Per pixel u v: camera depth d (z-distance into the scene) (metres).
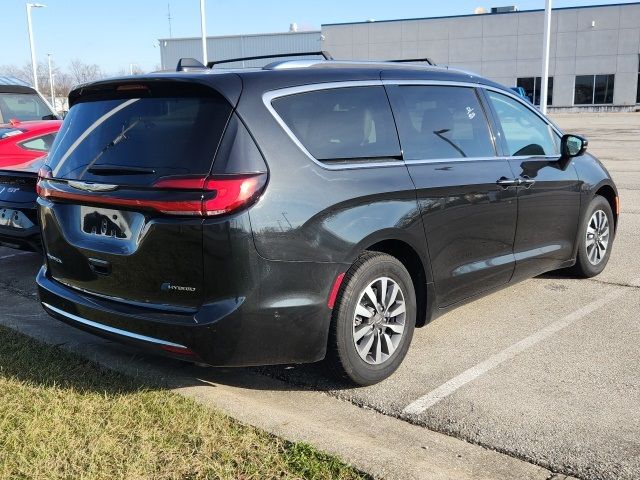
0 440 3.06
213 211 3.07
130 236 3.33
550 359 4.20
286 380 3.95
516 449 3.12
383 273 3.73
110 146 3.51
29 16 32.41
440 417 3.46
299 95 3.50
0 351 4.22
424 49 48.75
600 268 6.06
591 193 5.64
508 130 4.86
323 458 2.96
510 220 4.66
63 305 3.77
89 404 3.45
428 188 3.94
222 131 3.19
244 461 2.94
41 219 3.91
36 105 10.63
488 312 5.12
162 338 3.26
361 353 3.70
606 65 45.03
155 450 3.01
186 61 4.09
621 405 3.55
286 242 3.22
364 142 3.74
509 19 46.53
